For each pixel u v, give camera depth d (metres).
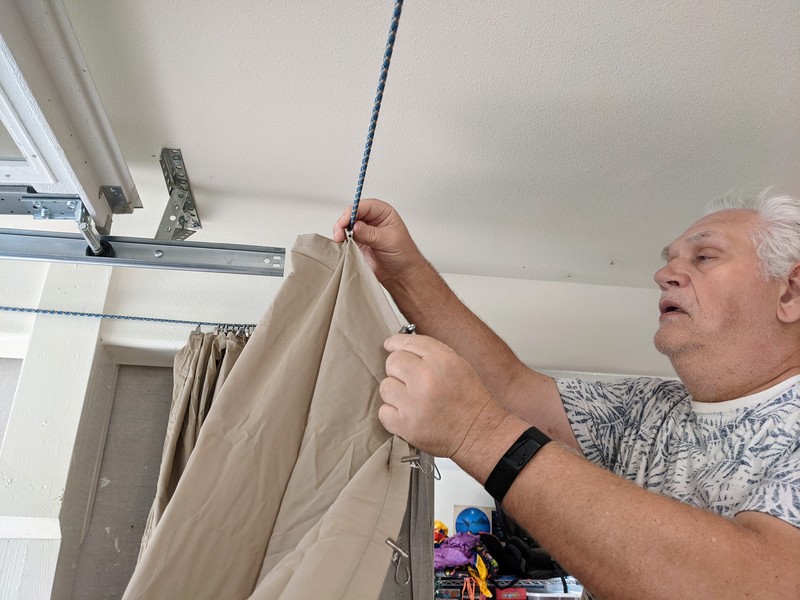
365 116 1.19
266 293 1.73
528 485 0.65
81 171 1.09
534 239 1.71
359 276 0.84
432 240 1.74
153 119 1.22
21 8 0.79
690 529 0.58
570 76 1.07
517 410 1.09
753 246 0.92
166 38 1.01
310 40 1.01
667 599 0.56
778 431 0.77
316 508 0.69
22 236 1.25
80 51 0.89
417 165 1.36
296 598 0.52
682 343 0.93
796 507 0.60
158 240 1.29
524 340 1.96
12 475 1.40
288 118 1.21
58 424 1.46
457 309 1.13
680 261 0.99
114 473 1.67
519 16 0.95
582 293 2.06
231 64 1.07
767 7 0.92
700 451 0.89
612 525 0.60
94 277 1.61
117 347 1.62
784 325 0.89
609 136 1.23
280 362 0.78
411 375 0.72
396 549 0.61
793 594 0.54
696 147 1.25
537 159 1.32
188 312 1.67
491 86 1.10
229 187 1.47
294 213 1.60
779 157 1.27
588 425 1.05
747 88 1.08
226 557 0.67
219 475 0.70
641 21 0.96
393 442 0.72
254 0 0.93
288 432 0.75
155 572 0.63
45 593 1.38
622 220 1.57
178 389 1.50
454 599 2.84
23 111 0.93
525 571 3.00
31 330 1.56
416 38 1.00
